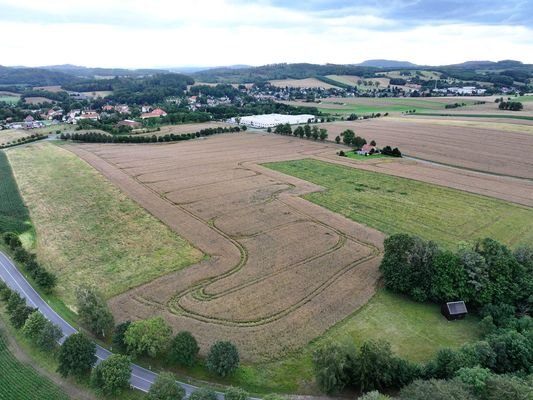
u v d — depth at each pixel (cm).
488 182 9594
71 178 10238
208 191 9012
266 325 4441
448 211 7738
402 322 4519
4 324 4572
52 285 5153
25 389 3631
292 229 6956
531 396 2953
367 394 3072
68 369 3666
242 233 6812
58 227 7250
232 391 3238
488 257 4897
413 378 3550
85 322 4309
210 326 4416
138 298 4956
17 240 6303
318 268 5653
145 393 3531
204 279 5381
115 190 9162
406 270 4925
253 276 5447
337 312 4678
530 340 3738
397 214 7606
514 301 4603
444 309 4622
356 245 6341
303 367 3847
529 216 7431
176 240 6575
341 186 9388
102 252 6247
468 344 3753
